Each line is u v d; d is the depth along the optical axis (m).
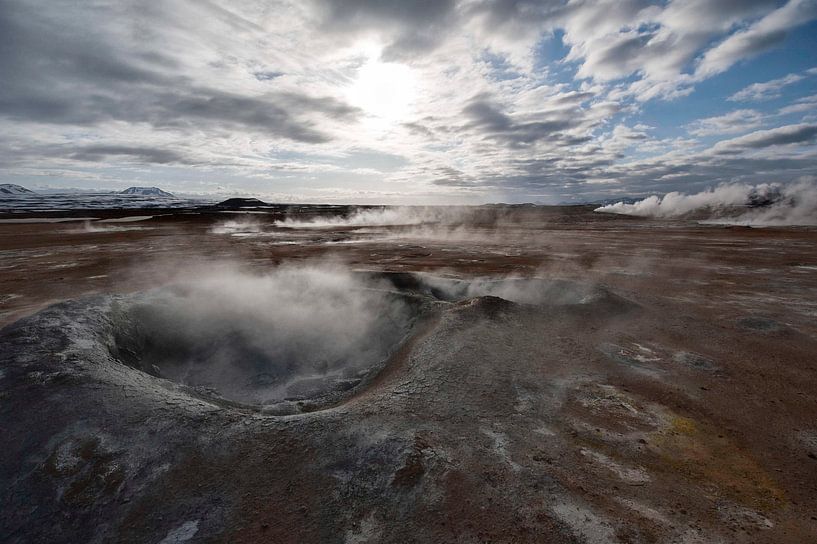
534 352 4.98
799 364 4.91
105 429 3.21
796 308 7.36
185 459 2.93
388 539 2.32
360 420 3.33
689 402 3.95
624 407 3.80
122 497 2.66
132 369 4.43
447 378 4.13
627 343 5.52
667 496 2.66
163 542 2.37
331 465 2.86
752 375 4.59
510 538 2.29
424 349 4.88
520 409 3.66
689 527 2.40
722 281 9.85
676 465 3.00
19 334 4.72
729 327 6.27
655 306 7.40
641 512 2.51
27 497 2.70
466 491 2.62
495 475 2.77
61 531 2.49
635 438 3.31
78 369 4.01
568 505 2.53
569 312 6.57
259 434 3.17
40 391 3.64
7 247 17.83
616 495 2.65
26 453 3.02
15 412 3.39
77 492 2.71
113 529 2.47
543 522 2.40
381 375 4.69
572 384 4.23
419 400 3.69
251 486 2.71
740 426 3.55
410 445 2.98
